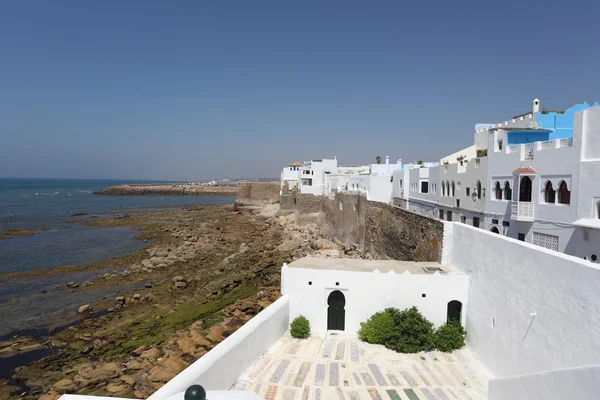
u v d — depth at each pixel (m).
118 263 45.25
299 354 16.83
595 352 9.25
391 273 18.48
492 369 15.13
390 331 17.59
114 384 19.09
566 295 10.51
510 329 13.77
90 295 33.88
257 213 96.56
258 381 14.51
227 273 40.53
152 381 19.11
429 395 13.63
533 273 12.30
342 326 19.22
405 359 16.48
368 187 47.09
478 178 26.86
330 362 16.12
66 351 23.44
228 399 6.31
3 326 27.23
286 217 79.94
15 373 20.91
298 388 14.06
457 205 30.44
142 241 60.28
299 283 19.34
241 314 27.75
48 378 20.30
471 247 17.83
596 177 16.14
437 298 18.25
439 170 34.47
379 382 14.53
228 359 13.77
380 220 40.78
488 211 25.36
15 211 103.94
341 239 56.03
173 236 64.31
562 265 10.72
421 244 27.06
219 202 154.62
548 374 8.38
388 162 63.56
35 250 52.72
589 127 16.75
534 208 20.69
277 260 45.50
